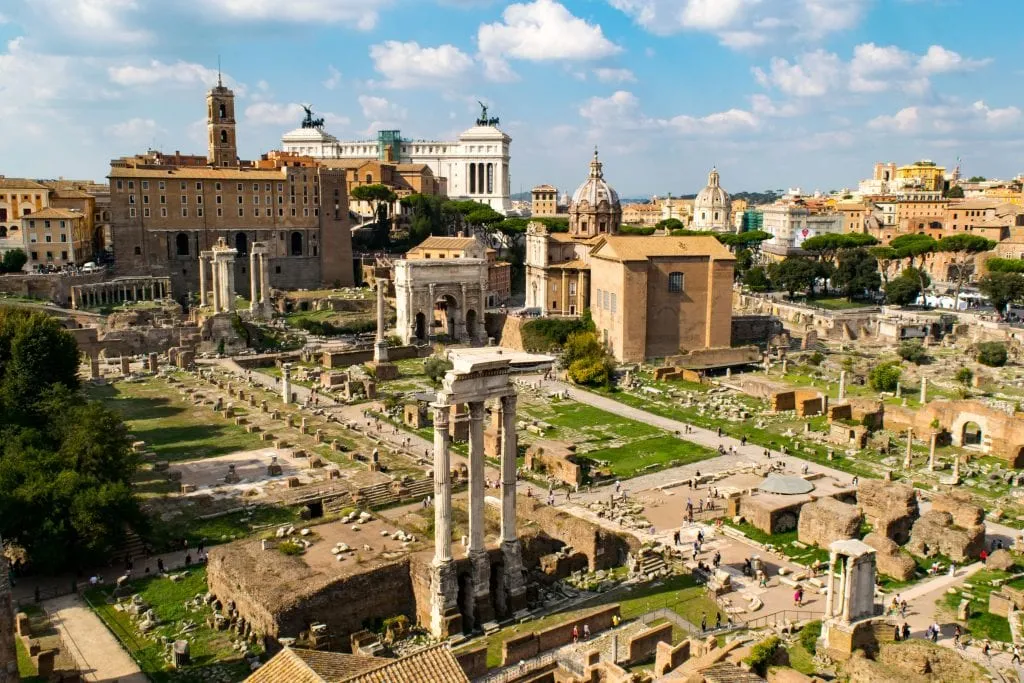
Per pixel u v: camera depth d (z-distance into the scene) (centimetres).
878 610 6253
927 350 17150
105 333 16450
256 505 8250
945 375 14875
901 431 11531
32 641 5538
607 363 14438
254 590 5869
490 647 5800
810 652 5703
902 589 6894
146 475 9025
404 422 12038
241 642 5797
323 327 18775
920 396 13150
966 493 8788
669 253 15862
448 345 17588
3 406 8681
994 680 5378
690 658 5466
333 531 7031
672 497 9119
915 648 5300
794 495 8494
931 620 6325
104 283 19438
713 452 10719
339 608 5950
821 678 5103
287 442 10325
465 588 6131
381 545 6694
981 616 6391
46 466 7081
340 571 6147
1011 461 9988
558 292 19662
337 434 10975
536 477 9794
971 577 7119
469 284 17888
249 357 16162
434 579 5953
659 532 8106
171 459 9656
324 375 14338
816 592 6831
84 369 14862
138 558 7175
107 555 7000
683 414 12606
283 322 18900
